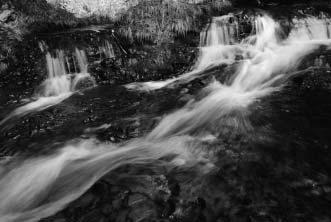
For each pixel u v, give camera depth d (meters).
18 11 10.55
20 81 8.62
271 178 3.95
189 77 8.38
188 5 10.79
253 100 6.48
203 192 3.79
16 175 5.01
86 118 6.71
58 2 12.02
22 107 7.74
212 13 11.20
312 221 3.21
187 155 4.78
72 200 4.01
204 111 6.34
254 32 9.76
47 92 8.42
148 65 8.99
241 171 4.16
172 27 9.89
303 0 12.06
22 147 5.86
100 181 4.16
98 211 3.58
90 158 5.16
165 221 3.35
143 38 9.68
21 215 4.02
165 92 7.56
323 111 5.61
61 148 5.64
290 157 4.38
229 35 9.85
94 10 12.41
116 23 10.75
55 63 8.90
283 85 6.93
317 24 9.77
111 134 5.85
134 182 4.07
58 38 9.43
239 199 3.62
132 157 4.93
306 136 4.89
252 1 12.73
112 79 8.71
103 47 9.42
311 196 3.58
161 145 5.25
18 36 9.69
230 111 6.12
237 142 4.96
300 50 8.62
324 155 4.37
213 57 9.16
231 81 7.67
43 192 4.44
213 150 4.82
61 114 6.99
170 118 6.23
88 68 9.06
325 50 8.24
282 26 9.73
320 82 6.58
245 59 8.75
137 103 7.17
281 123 5.38
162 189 3.88
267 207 3.46
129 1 12.45
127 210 3.53
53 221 3.49
